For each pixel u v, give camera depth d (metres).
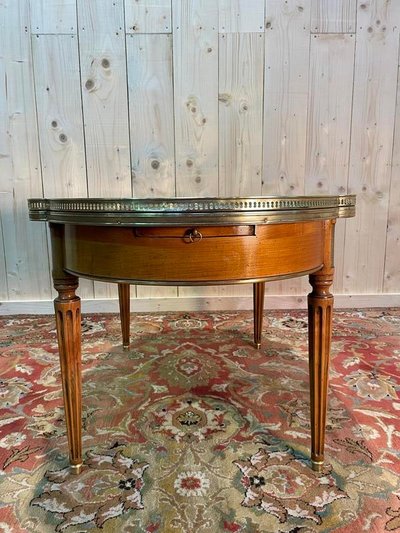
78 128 1.89
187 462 0.91
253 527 0.72
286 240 0.76
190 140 1.92
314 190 1.99
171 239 0.71
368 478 0.85
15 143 1.89
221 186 1.97
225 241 0.72
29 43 1.82
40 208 0.82
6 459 0.92
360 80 1.90
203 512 0.76
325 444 0.96
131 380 1.30
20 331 1.78
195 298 2.05
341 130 1.94
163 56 1.85
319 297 0.85
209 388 1.25
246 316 1.96
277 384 1.27
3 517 0.75
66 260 0.84
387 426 1.03
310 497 0.80
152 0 1.80
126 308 1.54
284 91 1.90
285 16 1.83
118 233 0.73
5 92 1.85
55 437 1.00
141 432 1.02
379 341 1.61
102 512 0.76
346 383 1.26
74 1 1.79
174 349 1.56
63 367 0.85
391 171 1.99
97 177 1.94
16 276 2.01
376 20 1.85
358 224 2.03
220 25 1.83
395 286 2.09
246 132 1.93
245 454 0.93
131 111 1.89
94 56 1.84
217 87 1.88
